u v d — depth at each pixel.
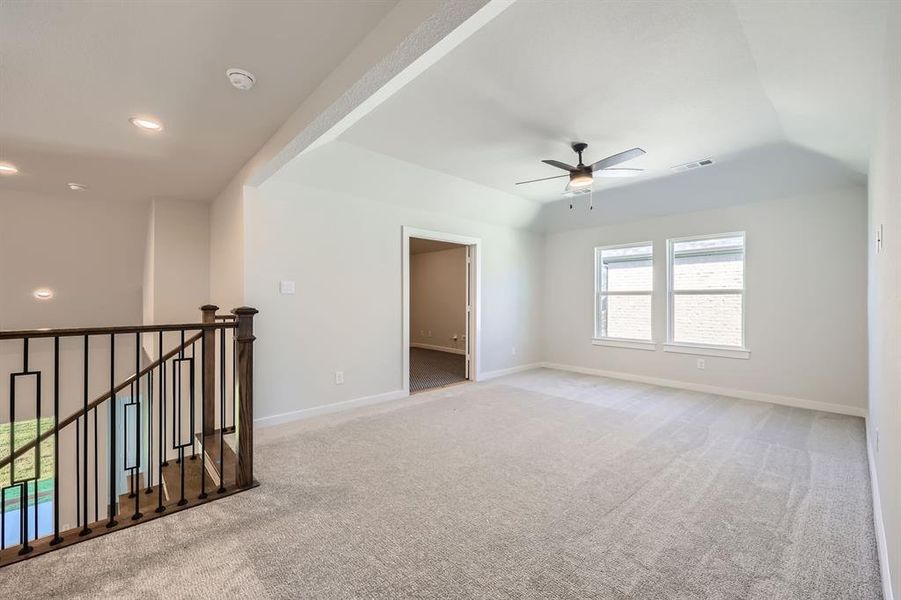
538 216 6.24
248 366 2.53
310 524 2.12
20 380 5.00
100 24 1.70
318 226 4.05
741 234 4.80
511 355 6.28
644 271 5.72
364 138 3.46
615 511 2.26
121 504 2.58
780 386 4.50
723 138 3.43
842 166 3.73
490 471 2.77
